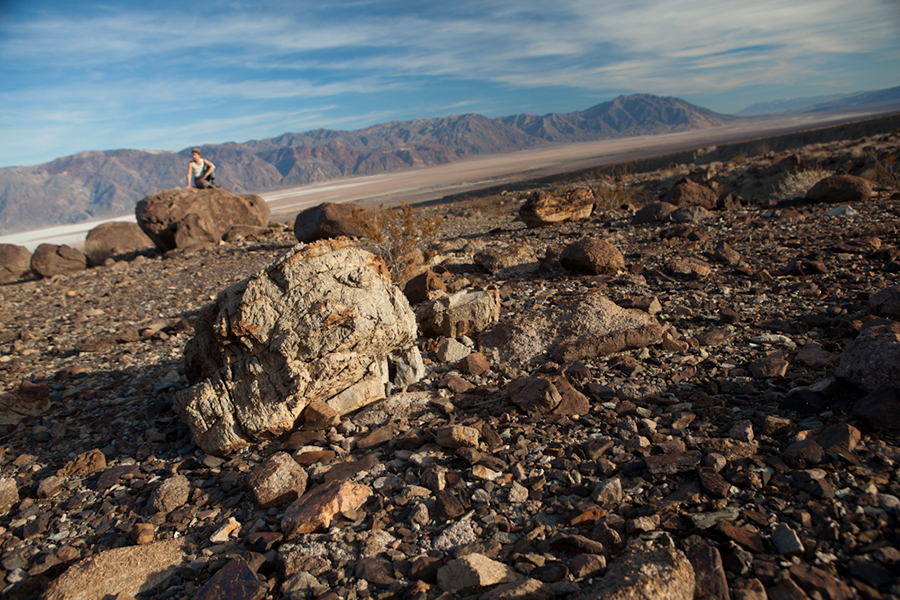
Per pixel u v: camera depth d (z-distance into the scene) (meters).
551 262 10.62
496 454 4.15
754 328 6.11
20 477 5.09
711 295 7.57
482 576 2.75
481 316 7.02
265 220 29.59
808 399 4.12
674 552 2.67
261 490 4.03
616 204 22.20
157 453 5.23
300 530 3.46
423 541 3.27
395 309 5.64
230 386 4.99
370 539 3.30
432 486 3.82
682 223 14.42
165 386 6.96
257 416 4.88
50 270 24.33
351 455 4.55
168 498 4.19
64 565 3.64
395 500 3.70
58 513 4.36
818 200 14.34
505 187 106.38
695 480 3.45
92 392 7.20
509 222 22.02
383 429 4.80
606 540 2.97
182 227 25.45
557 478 3.74
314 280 5.22
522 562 2.91
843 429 3.53
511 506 3.50
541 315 6.86
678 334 6.28
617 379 5.23
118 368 8.30
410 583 2.91
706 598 2.47
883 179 17.39
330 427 5.05
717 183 23.44
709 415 4.28
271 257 19.11
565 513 3.35
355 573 3.02
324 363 4.95
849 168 22.55
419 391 5.60
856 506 2.94
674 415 4.36
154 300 14.36
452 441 4.17
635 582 2.44
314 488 3.92
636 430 4.19
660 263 10.03
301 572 3.05
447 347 6.54
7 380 8.28
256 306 5.04
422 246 14.82
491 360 6.30
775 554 2.70
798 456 3.39
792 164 22.84
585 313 6.49
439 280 8.44
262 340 4.97
